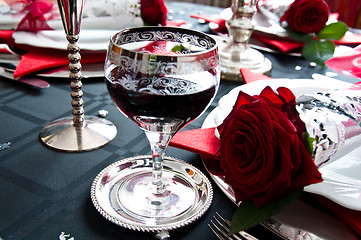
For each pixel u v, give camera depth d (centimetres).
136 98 30
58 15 62
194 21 89
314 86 51
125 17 67
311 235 30
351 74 55
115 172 38
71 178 38
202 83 31
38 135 45
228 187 35
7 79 58
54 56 60
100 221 32
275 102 34
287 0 73
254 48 76
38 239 30
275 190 30
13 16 61
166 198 35
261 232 32
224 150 32
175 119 32
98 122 47
